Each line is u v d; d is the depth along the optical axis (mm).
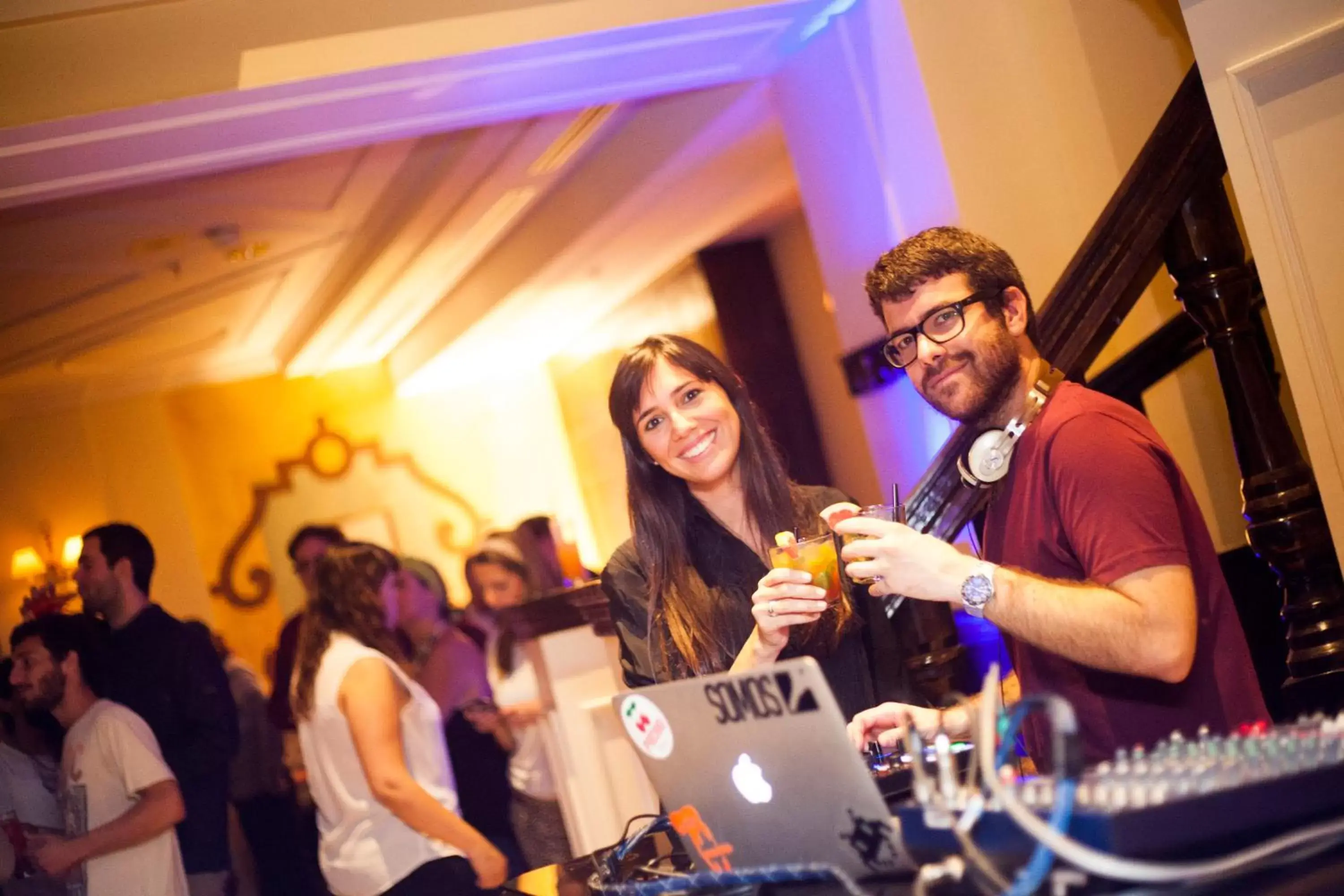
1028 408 1488
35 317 5348
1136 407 2900
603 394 7664
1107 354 3057
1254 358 2146
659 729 1012
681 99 4242
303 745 3314
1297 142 1904
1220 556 2799
